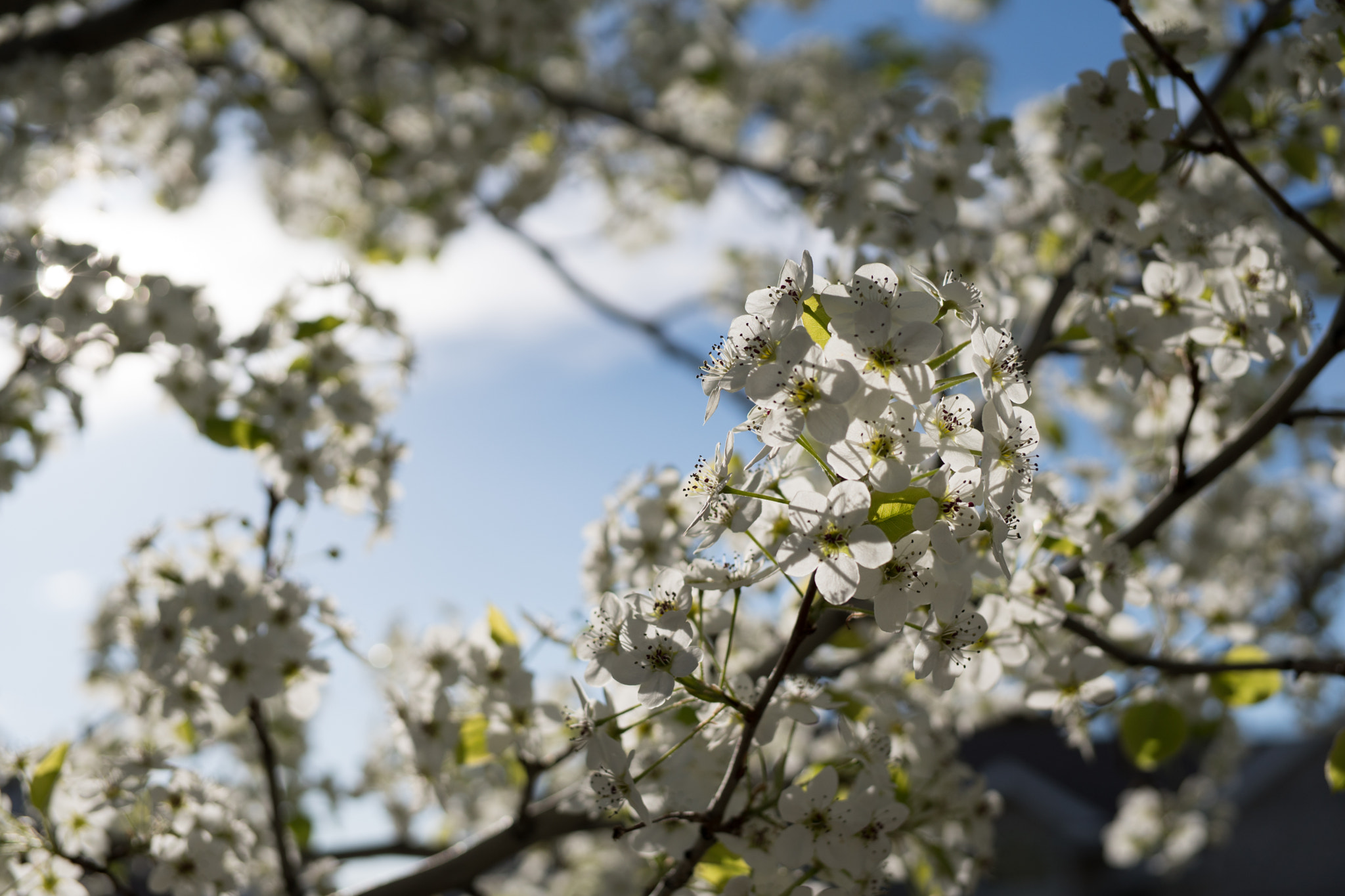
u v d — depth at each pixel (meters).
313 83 7.33
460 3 7.25
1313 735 7.29
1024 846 14.76
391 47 8.08
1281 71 3.16
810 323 1.79
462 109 7.51
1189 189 3.18
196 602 3.04
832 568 1.68
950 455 1.80
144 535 3.36
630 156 8.87
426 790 3.07
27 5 5.70
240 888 2.98
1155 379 3.34
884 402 1.70
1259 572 7.15
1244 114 3.57
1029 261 4.32
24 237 3.07
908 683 3.48
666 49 8.38
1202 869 14.23
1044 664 2.88
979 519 1.76
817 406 1.67
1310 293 2.88
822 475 2.01
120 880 2.93
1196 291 2.79
